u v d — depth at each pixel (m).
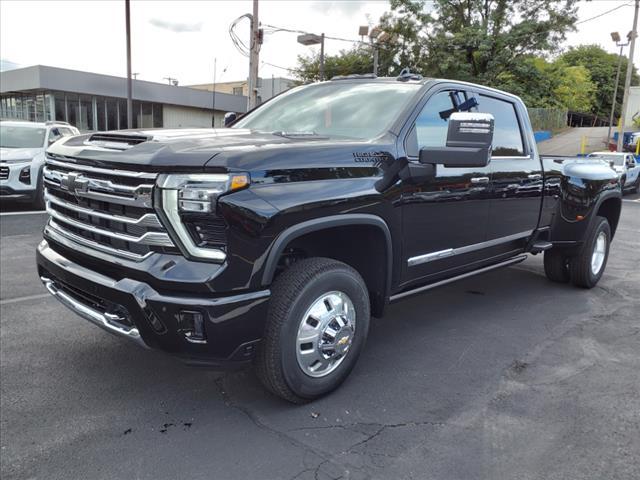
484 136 3.13
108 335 4.14
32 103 35.59
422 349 4.05
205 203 2.50
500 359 3.90
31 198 10.65
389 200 3.28
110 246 2.85
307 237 3.07
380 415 3.05
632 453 2.72
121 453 2.64
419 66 33.59
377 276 3.44
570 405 3.22
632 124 50.59
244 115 4.61
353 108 3.86
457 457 2.65
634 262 7.56
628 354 4.04
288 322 2.86
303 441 2.77
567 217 5.42
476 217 4.14
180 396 3.22
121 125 37.34
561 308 5.17
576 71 70.38
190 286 2.53
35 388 3.28
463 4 33.19
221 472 2.50
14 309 4.70
